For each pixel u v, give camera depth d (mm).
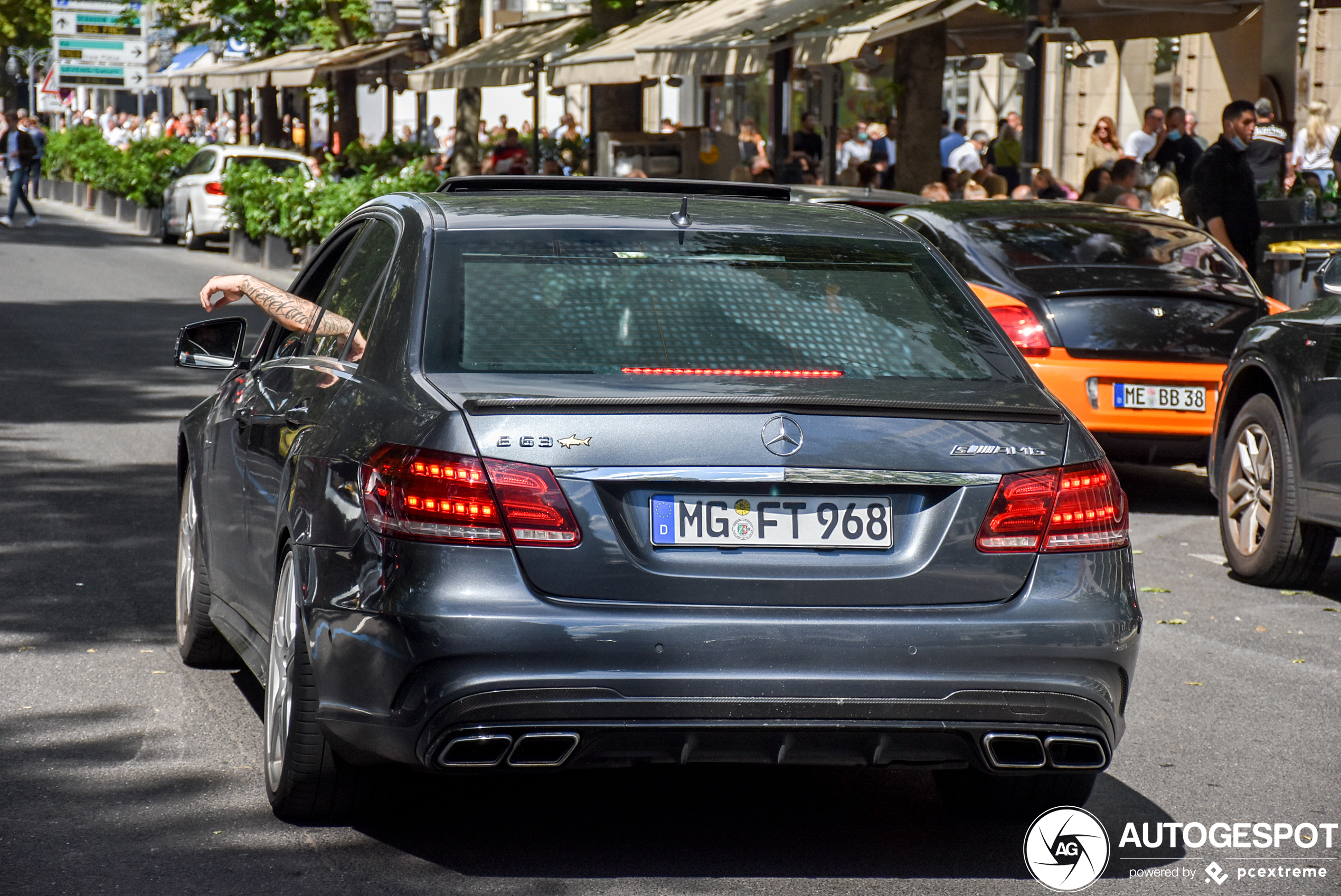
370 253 6277
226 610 7082
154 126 64625
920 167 21719
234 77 45438
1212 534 12109
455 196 6402
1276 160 21688
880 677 4953
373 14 39406
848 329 5688
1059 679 5074
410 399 5176
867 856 5609
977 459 5129
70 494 11953
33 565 9742
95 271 31328
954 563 5070
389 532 4984
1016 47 25547
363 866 5359
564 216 6047
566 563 4910
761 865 5492
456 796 6086
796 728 4918
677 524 4984
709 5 27359
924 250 6258
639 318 5562
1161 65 35594
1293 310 10391
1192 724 7336
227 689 7391
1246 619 9461
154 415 15766
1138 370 12250
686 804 6105
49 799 5930
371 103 64875
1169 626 9258
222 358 7457
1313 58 30812
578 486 4934
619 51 26016
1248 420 10438
